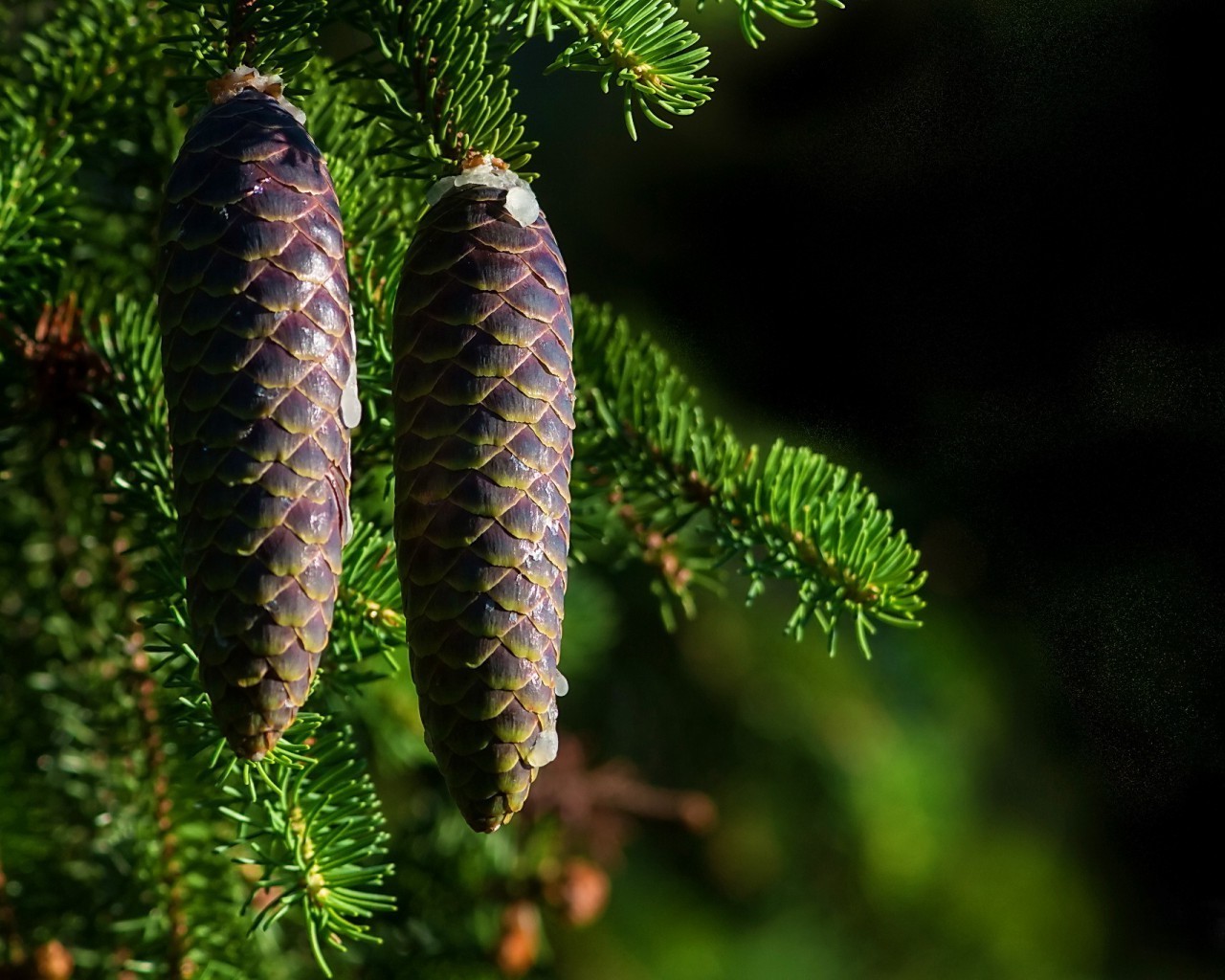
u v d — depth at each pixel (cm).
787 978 174
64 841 102
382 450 98
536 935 122
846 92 203
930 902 187
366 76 90
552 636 84
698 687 170
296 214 84
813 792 179
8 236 96
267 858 91
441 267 86
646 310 188
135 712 100
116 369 98
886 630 191
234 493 83
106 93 98
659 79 89
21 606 103
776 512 98
